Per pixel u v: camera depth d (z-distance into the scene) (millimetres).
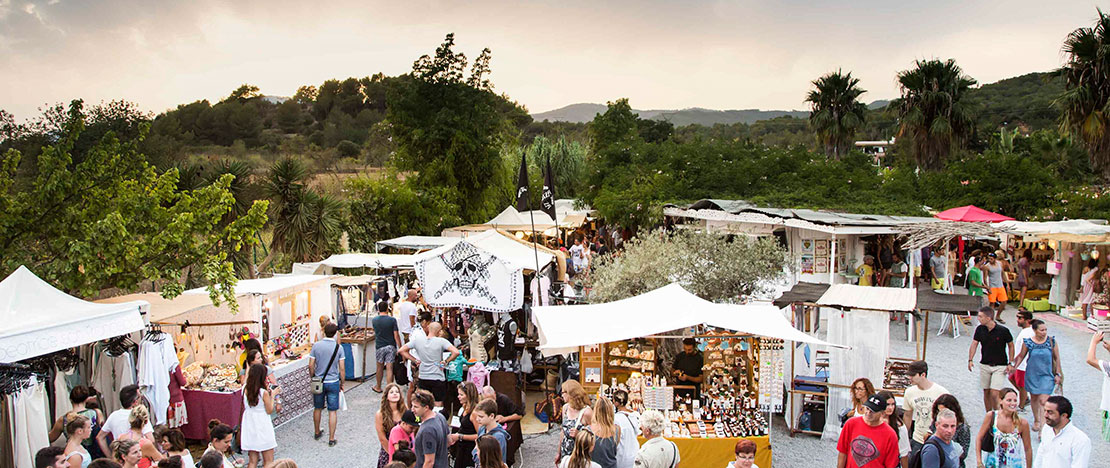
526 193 11312
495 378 9914
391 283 14594
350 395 11391
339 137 75125
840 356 8875
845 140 31453
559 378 10367
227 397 9008
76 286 9695
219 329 11109
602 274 11398
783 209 18656
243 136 72375
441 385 9289
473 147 24969
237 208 17734
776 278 11961
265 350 10883
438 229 23641
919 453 5664
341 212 20859
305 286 12164
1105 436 8570
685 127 79750
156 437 6395
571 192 34781
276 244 19719
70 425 6449
